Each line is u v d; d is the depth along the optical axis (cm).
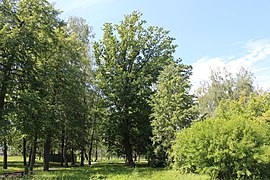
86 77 3434
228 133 1416
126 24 3353
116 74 3158
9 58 2023
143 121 3036
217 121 1536
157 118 2377
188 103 2362
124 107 3053
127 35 3294
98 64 3247
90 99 3528
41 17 2292
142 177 1755
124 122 3167
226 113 2092
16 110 2011
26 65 2100
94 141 4166
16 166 3316
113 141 3350
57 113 2559
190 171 1888
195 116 2284
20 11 2173
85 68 3447
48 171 2439
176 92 2366
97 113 3447
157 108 2377
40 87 2178
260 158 1334
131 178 1709
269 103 2272
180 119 2222
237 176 1402
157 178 1673
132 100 3077
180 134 1920
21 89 2125
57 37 2517
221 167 1403
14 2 2175
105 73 3195
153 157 2711
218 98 3606
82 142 3177
